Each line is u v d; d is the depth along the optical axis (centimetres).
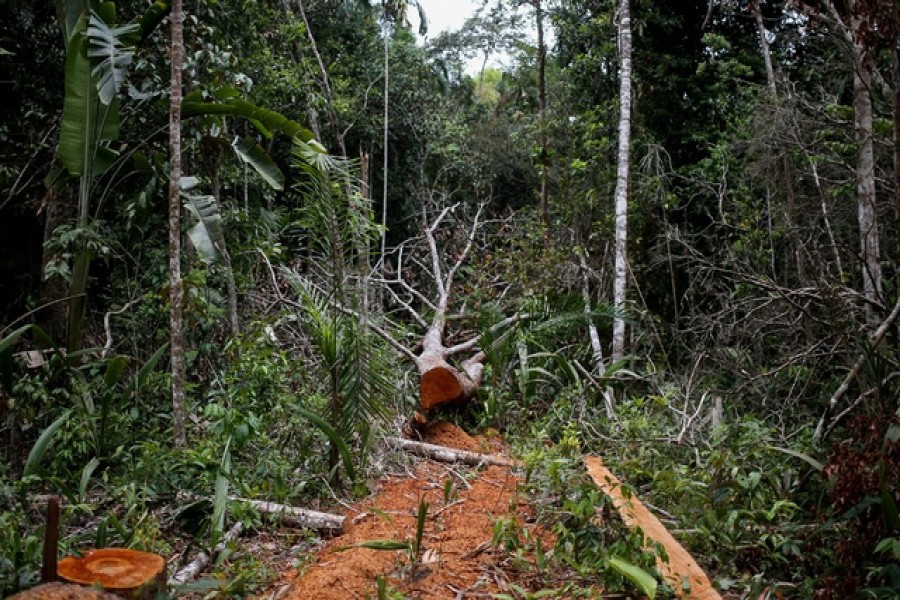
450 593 369
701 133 1125
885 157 756
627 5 947
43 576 283
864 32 445
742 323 797
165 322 713
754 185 909
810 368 681
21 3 762
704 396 652
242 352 615
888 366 526
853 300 607
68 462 491
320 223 568
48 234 730
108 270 852
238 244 758
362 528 451
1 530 364
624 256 896
